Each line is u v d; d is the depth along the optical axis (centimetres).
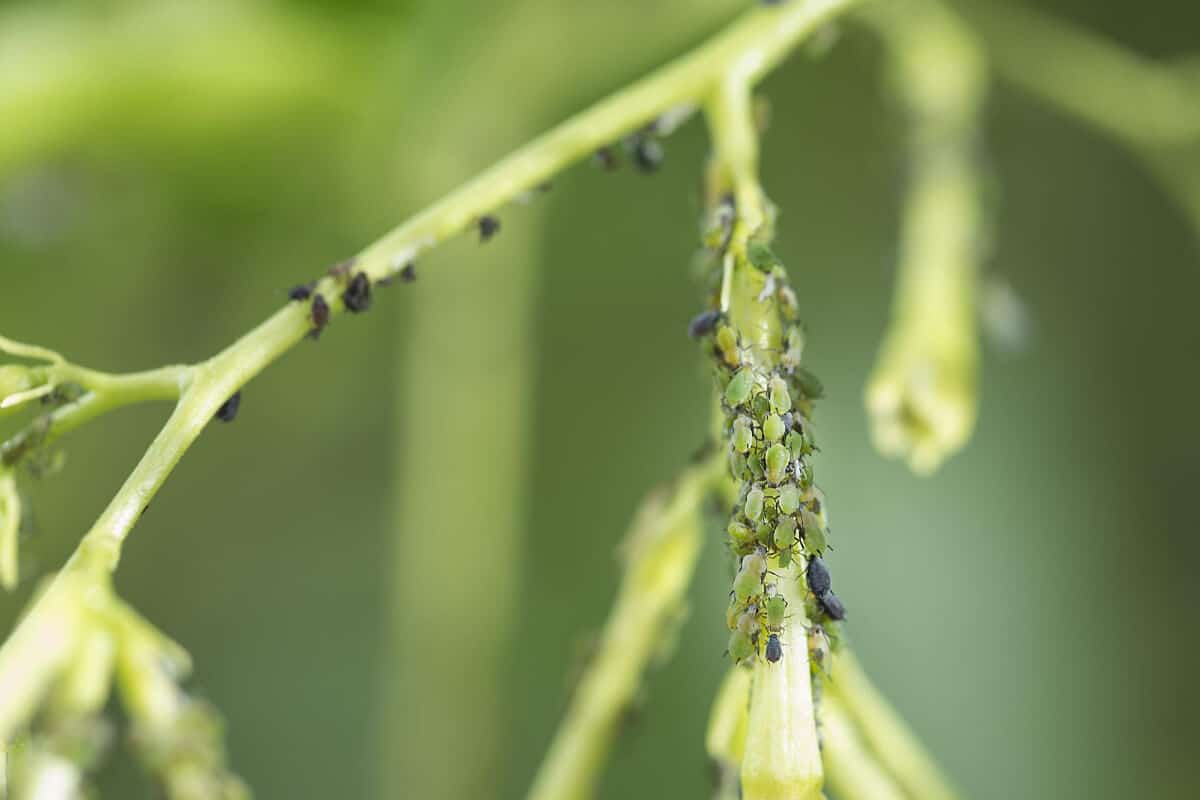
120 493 19
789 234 34
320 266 34
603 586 35
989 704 31
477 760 31
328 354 36
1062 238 36
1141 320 35
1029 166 36
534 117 33
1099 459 34
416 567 31
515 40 31
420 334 32
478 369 32
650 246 36
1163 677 32
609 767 31
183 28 31
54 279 34
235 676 37
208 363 19
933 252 24
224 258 34
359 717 36
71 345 35
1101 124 31
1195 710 32
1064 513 33
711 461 21
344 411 37
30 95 31
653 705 31
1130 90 30
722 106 21
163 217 33
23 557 19
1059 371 34
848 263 34
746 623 18
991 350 34
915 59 26
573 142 21
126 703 19
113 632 19
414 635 31
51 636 18
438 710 31
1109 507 33
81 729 19
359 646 37
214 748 19
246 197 33
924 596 31
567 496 36
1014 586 32
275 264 34
